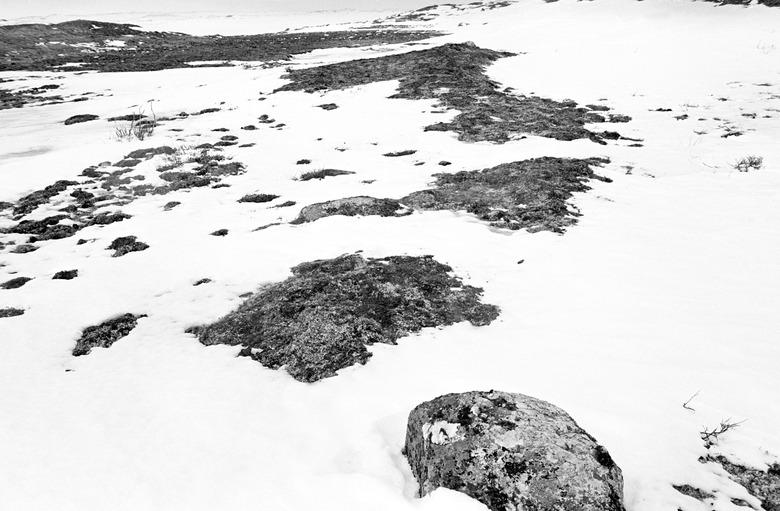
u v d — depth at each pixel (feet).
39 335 22.84
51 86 107.24
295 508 12.59
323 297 24.52
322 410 17.06
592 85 84.38
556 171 43.19
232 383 18.88
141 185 48.29
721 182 40.14
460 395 14.15
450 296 24.82
